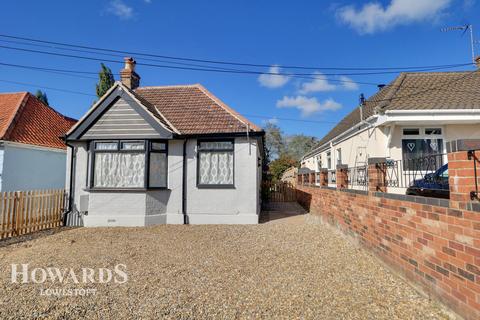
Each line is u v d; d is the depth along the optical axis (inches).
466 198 123.2
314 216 448.5
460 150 125.5
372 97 591.5
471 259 118.5
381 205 205.9
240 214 402.0
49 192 380.8
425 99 394.0
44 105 656.4
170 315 140.0
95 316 139.1
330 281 181.0
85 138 403.5
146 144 398.3
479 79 450.0
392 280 178.2
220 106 455.8
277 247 266.5
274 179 1112.2
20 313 141.7
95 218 392.2
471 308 118.1
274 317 137.7
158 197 402.9
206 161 413.4
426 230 151.4
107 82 922.1
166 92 509.7
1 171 456.8
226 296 161.2
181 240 298.8
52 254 246.2
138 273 198.7
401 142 379.2
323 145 717.3
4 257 241.1
